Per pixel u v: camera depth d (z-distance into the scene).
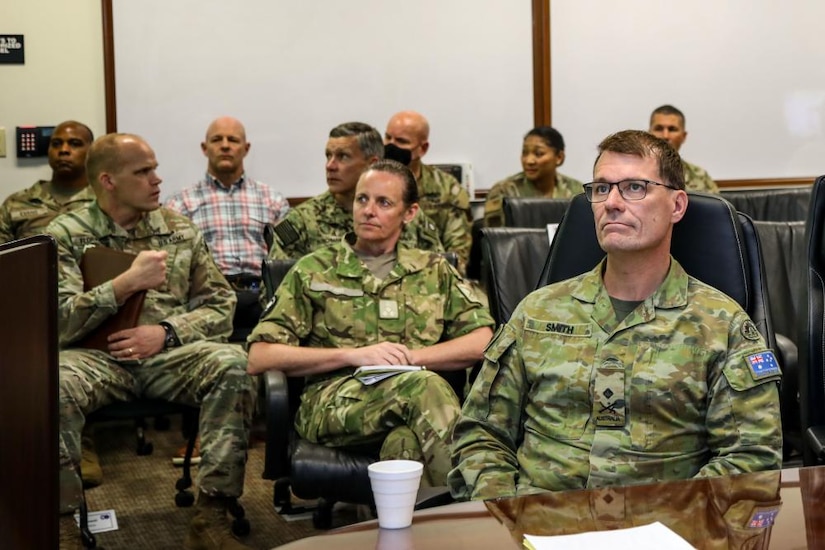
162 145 4.84
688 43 5.48
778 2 5.58
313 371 2.66
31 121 4.72
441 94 5.17
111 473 3.78
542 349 1.88
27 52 4.69
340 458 2.52
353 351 2.66
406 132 4.51
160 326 3.03
